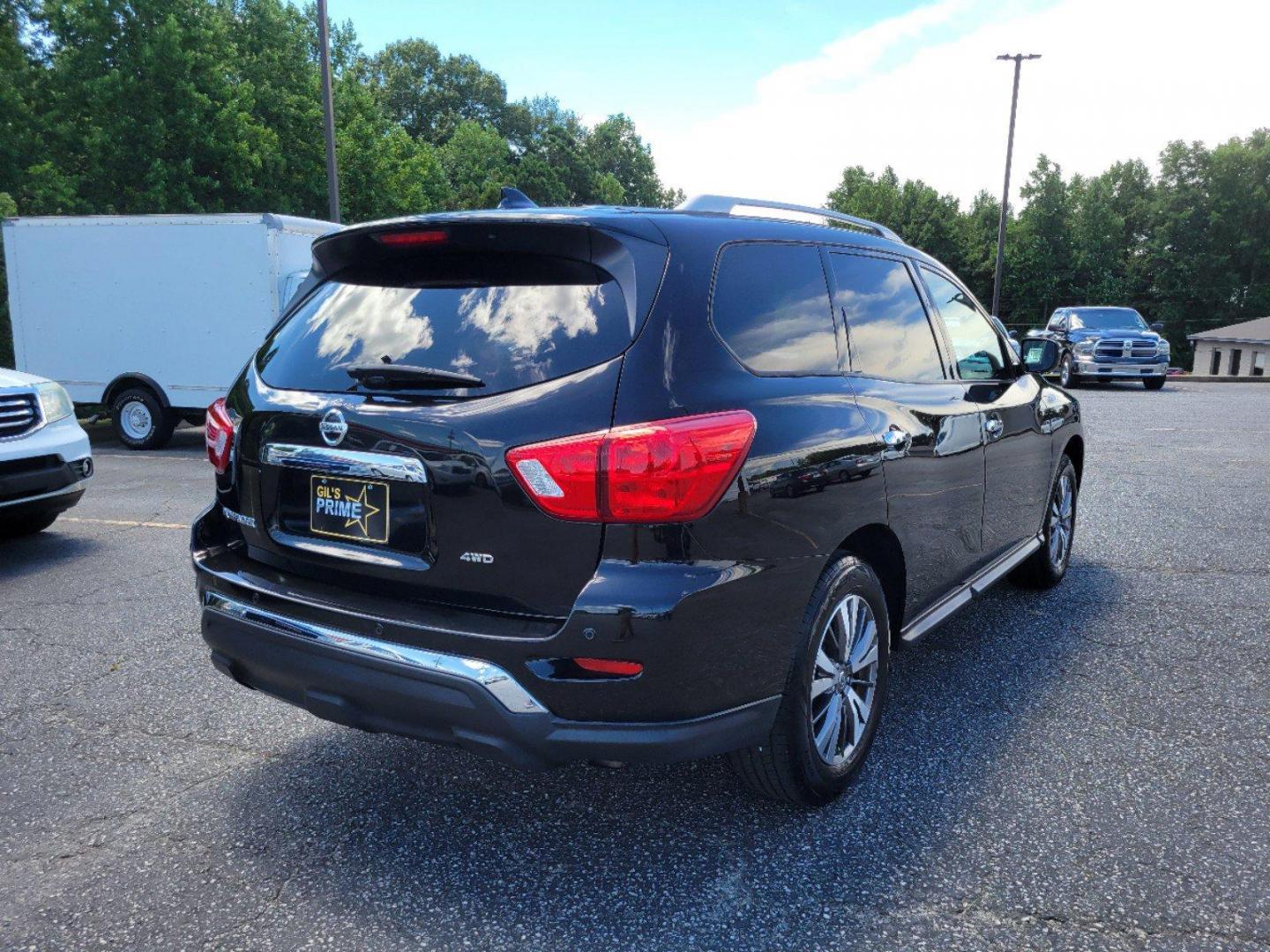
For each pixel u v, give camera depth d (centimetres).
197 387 1197
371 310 268
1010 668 397
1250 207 7038
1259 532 639
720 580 229
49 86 2508
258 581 268
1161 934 223
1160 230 7131
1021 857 256
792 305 287
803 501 256
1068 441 505
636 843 267
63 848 267
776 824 276
